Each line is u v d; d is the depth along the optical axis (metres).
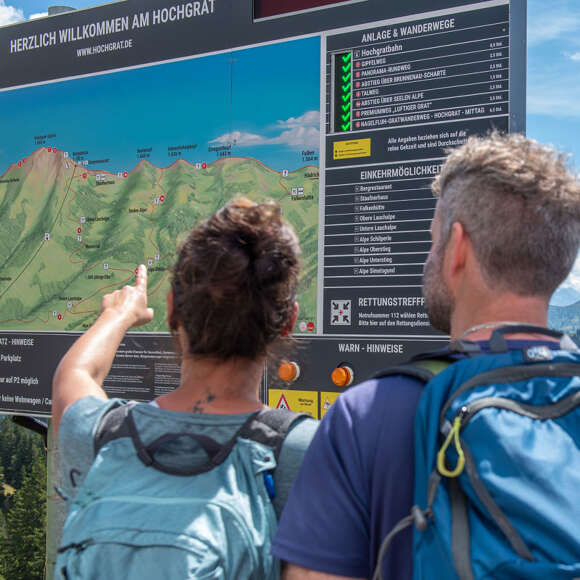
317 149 2.87
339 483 0.98
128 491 1.09
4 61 3.55
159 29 3.19
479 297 1.06
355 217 2.80
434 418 0.92
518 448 0.87
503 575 0.81
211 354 1.21
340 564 0.97
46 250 3.42
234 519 1.04
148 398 3.17
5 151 3.53
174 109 3.14
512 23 2.55
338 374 2.76
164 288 3.15
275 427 1.15
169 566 1.00
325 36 2.86
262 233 1.22
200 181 3.08
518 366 0.95
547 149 1.09
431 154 2.67
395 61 2.74
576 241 1.05
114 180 3.27
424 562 0.88
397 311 2.72
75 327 3.34
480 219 1.05
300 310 2.88
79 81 3.36
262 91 2.97
